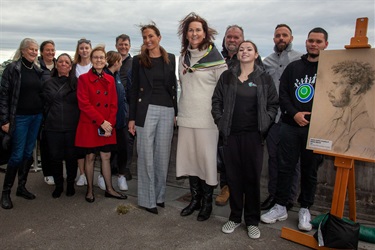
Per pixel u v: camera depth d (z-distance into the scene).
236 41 3.61
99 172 4.75
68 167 3.80
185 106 3.20
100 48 3.53
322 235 2.63
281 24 3.50
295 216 3.39
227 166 2.99
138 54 3.41
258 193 2.95
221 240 2.90
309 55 2.96
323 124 2.70
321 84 2.74
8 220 3.26
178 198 3.88
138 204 3.51
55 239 2.91
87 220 3.28
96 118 3.49
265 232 3.04
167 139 3.43
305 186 3.09
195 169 3.32
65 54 3.68
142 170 3.42
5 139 3.42
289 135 3.08
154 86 3.33
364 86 2.58
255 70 2.89
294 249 2.77
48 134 3.67
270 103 2.91
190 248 2.77
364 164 3.22
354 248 2.56
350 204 2.99
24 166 3.82
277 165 3.49
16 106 3.41
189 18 3.13
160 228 3.12
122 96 3.94
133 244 2.83
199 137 3.15
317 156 3.00
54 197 3.83
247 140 2.88
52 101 3.64
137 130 3.38
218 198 3.68
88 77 3.54
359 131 2.57
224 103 2.90
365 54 2.59
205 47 3.13
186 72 3.18
